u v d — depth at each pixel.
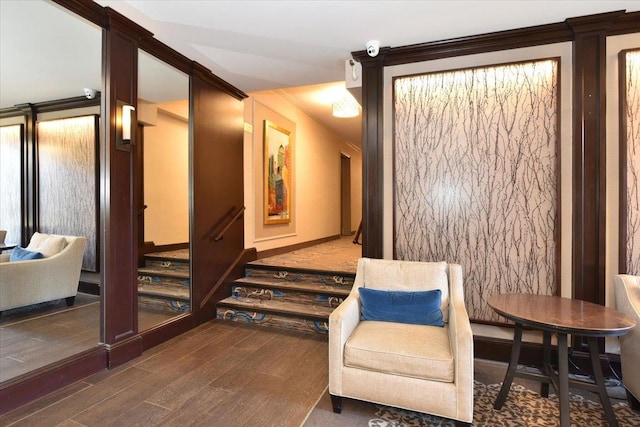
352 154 9.54
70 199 3.84
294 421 1.87
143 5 2.29
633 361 1.96
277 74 3.58
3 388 1.87
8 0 2.23
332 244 6.93
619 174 2.42
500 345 2.69
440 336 2.00
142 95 3.58
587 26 2.44
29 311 3.46
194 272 3.37
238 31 2.66
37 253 3.50
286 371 2.46
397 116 2.99
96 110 3.74
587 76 2.47
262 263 4.30
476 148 2.77
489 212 2.75
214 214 3.69
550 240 2.60
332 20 2.49
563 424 1.67
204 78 3.47
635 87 2.39
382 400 1.84
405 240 2.98
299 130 5.98
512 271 2.69
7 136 4.20
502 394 2.01
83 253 3.75
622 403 2.10
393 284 2.42
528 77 2.64
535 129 2.63
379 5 2.28
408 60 2.95
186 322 3.25
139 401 2.04
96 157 3.69
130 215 2.62
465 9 2.32
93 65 3.24
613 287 2.42
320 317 3.22
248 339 3.07
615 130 2.44
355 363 1.90
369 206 3.06
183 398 2.08
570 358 2.50
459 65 2.82
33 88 3.71
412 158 2.95
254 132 4.60
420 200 2.93
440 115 2.87
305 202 6.29
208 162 3.58
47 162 3.99
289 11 2.36
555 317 1.76
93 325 3.11
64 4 2.13
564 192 2.56
